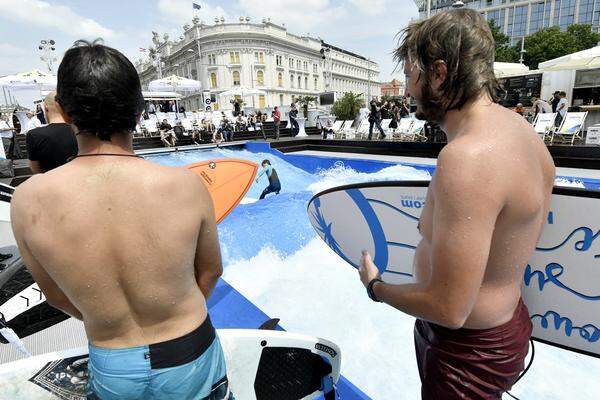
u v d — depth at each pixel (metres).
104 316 0.84
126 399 0.88
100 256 0.80
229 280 3.83
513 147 0.79
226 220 5.73
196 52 58.88
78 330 2.41
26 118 11.81
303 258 4.22
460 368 0.99
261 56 59.28
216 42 56.88
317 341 1.45
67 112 0.82
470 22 0.83
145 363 0.87
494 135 0.79
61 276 0.81
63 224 0.78
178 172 0.89
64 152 2.55
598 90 11.81
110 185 0.81
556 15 45.59
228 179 5.10
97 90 0.79
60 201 0.79
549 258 1.44
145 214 0.81
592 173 6.32
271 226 5.33
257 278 3.82
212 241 0.99
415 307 0.89
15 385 1.18
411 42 0.91
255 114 19.98
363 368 2.36
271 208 6.45
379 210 1.98
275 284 3.65
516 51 34.88
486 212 0.75
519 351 0.99
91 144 0.84
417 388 2.17
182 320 0.91
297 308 3.17
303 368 1.47
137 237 0.81
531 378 2.16
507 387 1.02
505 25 49.97
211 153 10.39
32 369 1.20
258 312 2.75
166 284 0.85
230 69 57.94
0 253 2.65
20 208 0.81
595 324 1.42
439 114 0.91
